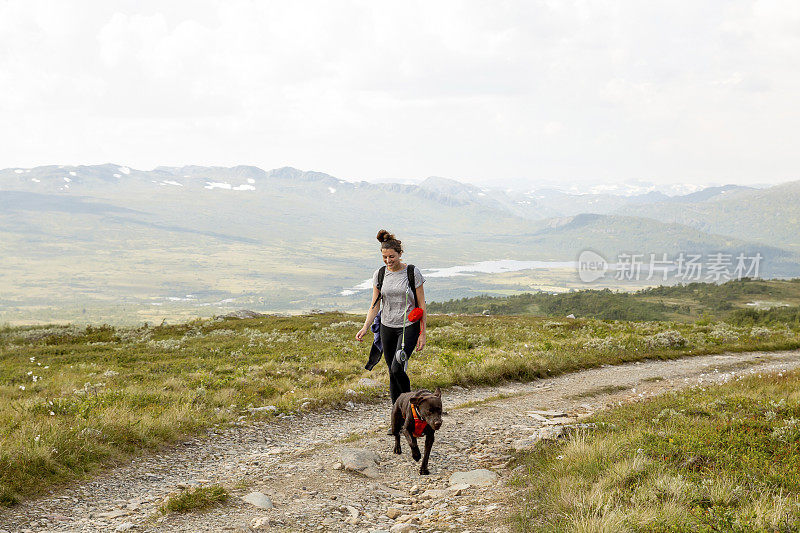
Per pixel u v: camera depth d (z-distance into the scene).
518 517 5.13
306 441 9.84
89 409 10.13
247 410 11.74
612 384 16.30
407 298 7.57
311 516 5.71
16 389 16.09
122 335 38.75
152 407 10.88
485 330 37.88
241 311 60.00
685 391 12.52
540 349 24.14
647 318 160.50
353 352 25.36
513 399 13.48
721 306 178.12
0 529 5.20
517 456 7.77
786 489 5.44
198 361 23.80
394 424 7.77
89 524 5.45
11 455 6.80
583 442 7.01
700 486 5.31
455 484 6.79
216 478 7.26
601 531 4.36
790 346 30.25
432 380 15.61
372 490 6.66
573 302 188.00
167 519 5.50
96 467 7.32
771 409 9.48
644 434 7.34
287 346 29.42
